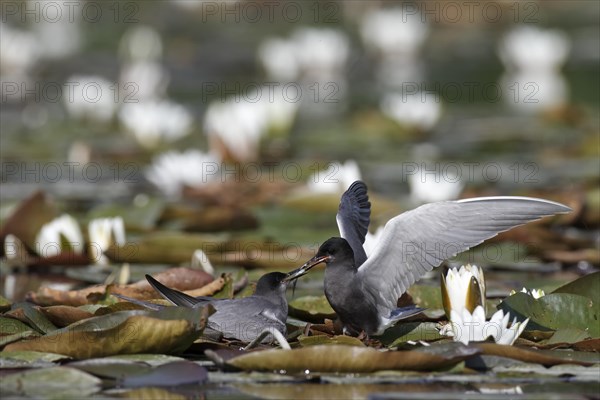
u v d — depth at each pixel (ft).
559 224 44.24
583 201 44.78
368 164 61.05
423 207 23.62
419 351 22.67
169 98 82.84
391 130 70.28
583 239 40.37
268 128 61.26
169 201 49.83
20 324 25.80
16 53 88.53
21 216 38.04
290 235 41.55
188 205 48.57
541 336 25.23
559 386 21.47
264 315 25.44
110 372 21.83
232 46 107.65
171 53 102.17
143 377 21.59
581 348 24.23
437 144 68.49
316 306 28.63
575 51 106.22
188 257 37.14
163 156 55.06
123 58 94.94
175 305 25.48
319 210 46.29
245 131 56.39
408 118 70.18
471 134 71.46
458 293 25.36
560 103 81.82
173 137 65.57
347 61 101.45
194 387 21.26
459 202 23.45
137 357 23.11
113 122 75.36
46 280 35.35
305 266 25.93
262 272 35.01
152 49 92.02
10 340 23.90
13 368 22.22
